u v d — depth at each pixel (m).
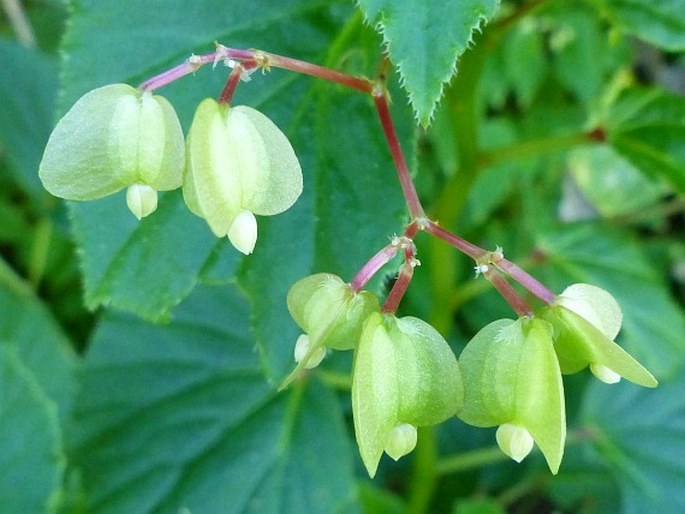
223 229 0.15
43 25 0.41
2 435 0.32
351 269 0.20
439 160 0.42
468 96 0.24
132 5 0.21
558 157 0.45
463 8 0.16
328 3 0.21
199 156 0.15
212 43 0.21
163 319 0.21
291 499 0.29
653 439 0.32
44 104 0.34
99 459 0.29
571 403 0.38
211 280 0.21
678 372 0.33
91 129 0.15
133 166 0.15
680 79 0.52
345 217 0.21
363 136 0.21
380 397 0.15
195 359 0.30
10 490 0.31
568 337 0.16
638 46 0.51
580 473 0.37
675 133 0.26
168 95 0.20
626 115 0.26
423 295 0.36
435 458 0.32
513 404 0.16
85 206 0.21
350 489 0.29
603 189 0.44
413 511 0.32
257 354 0.30
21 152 0.33
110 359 0.30
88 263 0.21
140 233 0.21
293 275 0.21
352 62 0.21
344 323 0.16
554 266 0.32
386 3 0.16
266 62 0.16
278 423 0.30
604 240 0.32
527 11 0.23
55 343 0.37
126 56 0.21
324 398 0.30
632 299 0.32
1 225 0.39
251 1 0.21
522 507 0.42
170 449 0.29
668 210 0.44
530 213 0.44
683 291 0.46
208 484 0.29
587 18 0.45
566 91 0.49
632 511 0.32
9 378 0.32
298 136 0.21
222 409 0.30
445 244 0.28
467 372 0.16
